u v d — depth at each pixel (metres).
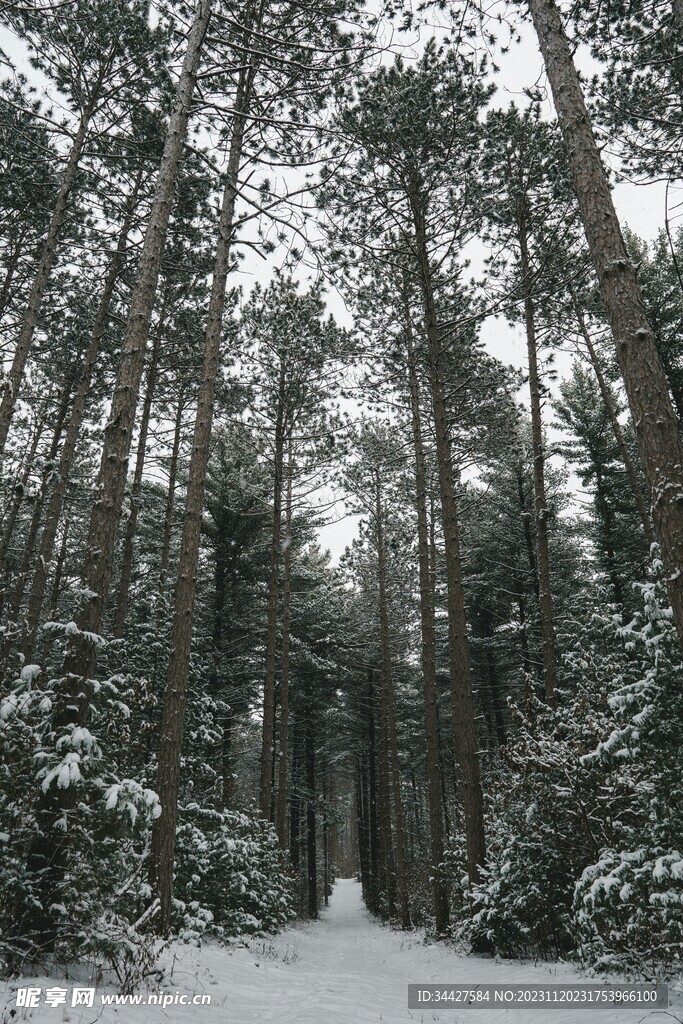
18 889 4.87
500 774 11.00
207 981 6.37
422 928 17.06
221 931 10.13
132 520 15.15
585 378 22.03
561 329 15.62
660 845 6.04
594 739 8.61
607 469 21.42
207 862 10.59
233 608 21.77
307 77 8.91
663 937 6.13
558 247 12.86
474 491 20.12
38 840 5.24
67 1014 3.83
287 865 16.95
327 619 27.39
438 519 20.28
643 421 4.88
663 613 6.09
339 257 13.02
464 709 11.27
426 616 16.12
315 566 27.92
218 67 8.48
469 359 14.85
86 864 5.17
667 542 4.55
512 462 21.47
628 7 8.37
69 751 5.21
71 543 19.88
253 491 20.36
